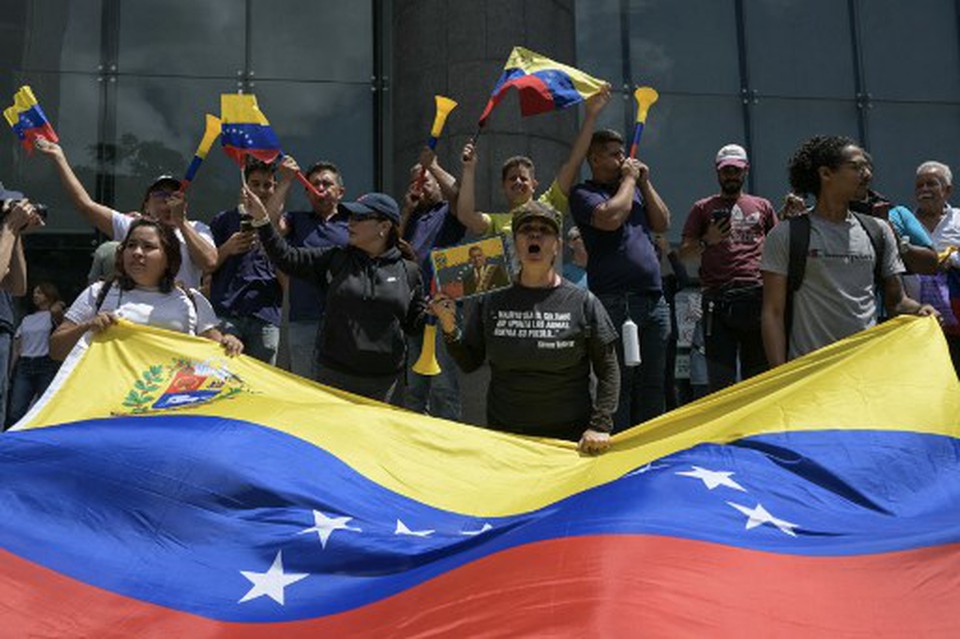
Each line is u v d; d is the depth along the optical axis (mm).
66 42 11539
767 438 4902
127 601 4164
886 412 5023
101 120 11469
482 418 8055
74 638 3934
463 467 5219
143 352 5773
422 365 6535
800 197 7117
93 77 11531
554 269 6059
